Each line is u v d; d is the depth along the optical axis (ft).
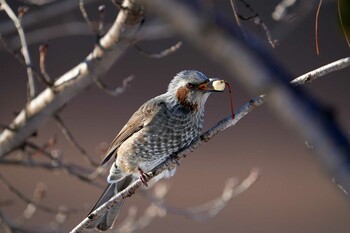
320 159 6.24
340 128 6.27
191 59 78.95
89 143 70.33
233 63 6.31
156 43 78.64
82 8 28.89
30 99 30.68
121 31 27.63
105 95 77.20
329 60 78.79
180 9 6.31
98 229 28.22
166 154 28.76
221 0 47.80
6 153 32.12
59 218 37.83
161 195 39.11
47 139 68.39
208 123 73.97
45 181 62.85
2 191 59.77
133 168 28.89
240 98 76.28
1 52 78.13
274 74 6.30
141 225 36.83
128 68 79.97
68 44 77.66
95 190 62.69
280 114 6.33
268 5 59.06
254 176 39.29
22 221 37.83
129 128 28.86
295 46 79.15
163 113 28.27
